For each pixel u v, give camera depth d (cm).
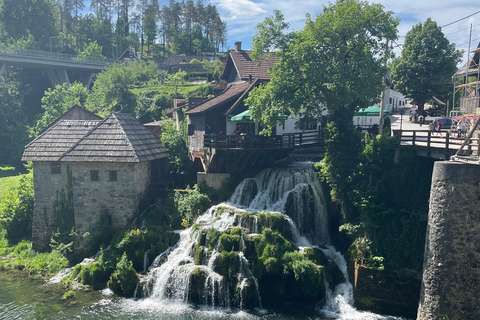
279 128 3147
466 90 3084
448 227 1656
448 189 1656
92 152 2759
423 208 2189
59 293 2292
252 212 2459
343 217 2481
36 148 2927
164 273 2239
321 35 2416
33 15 8294
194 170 3328
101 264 2431
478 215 1620
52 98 6019
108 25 12056
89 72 8519
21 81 7650
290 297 2153
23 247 2997
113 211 2766
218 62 9312
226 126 3169
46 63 7344
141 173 2877
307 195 2628
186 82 8525
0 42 7806
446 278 1662
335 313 2023
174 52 13150
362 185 2391
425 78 4638
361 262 2112
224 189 2895
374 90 2467
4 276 2572
